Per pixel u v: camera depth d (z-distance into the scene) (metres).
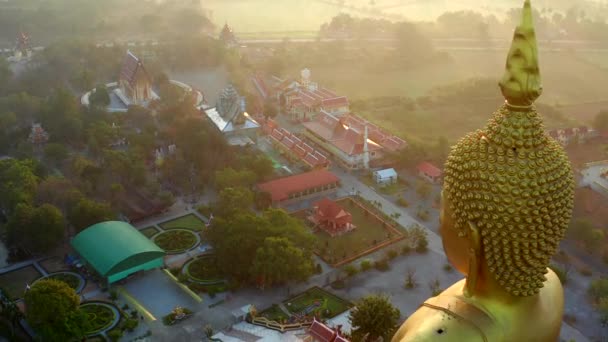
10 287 92.94
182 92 173.38
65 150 132.62
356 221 114.19
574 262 102.00
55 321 77.50
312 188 122.12
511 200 28.91
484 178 29.34
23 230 98.06
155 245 98.25
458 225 31.20
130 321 84.69
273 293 92.62
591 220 113.56
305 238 96.69
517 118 29.52
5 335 83.31
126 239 96.31
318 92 175.25
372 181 130.12
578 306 90.94
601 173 130.38
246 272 93.31
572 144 145.38
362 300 78.56
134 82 164.62
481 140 30.25
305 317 86.38
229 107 146.50
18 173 112.94
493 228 29.62
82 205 103.88
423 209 118.88
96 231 98.00
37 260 99.94
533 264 30.14
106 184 117.81
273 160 138.88
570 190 29.91
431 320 31.55
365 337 74.31
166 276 96.12
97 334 83.25
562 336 84.56
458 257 32.66
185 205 118.06
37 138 143.25
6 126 144.50
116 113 156.00
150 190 118.31
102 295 91.56
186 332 84.31
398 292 93.62
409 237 108.38
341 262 100.31
